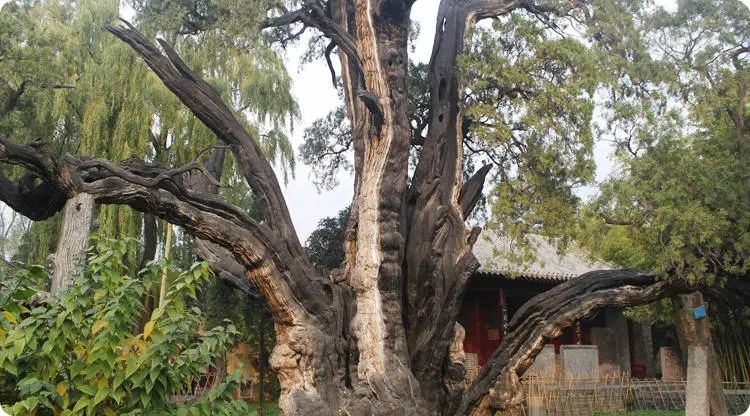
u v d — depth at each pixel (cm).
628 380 2033
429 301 1179
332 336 1101
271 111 1847
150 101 1684
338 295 1131
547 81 1123
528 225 1125
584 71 1081
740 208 982
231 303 1766
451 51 1273
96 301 414
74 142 1883
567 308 1192
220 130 1119
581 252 2308
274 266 1067
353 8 1292
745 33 1059
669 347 2361
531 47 1123
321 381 1059
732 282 1129
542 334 1187
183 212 1015
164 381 403
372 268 1104
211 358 425
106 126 1684
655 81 1051
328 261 1892
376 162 1145
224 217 1060
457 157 1240
